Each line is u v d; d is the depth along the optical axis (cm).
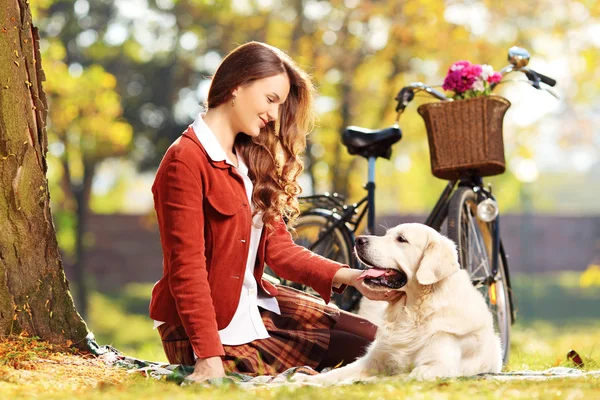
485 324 523
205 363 466
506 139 2634
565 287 3831
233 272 500
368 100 2544
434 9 2225
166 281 500
